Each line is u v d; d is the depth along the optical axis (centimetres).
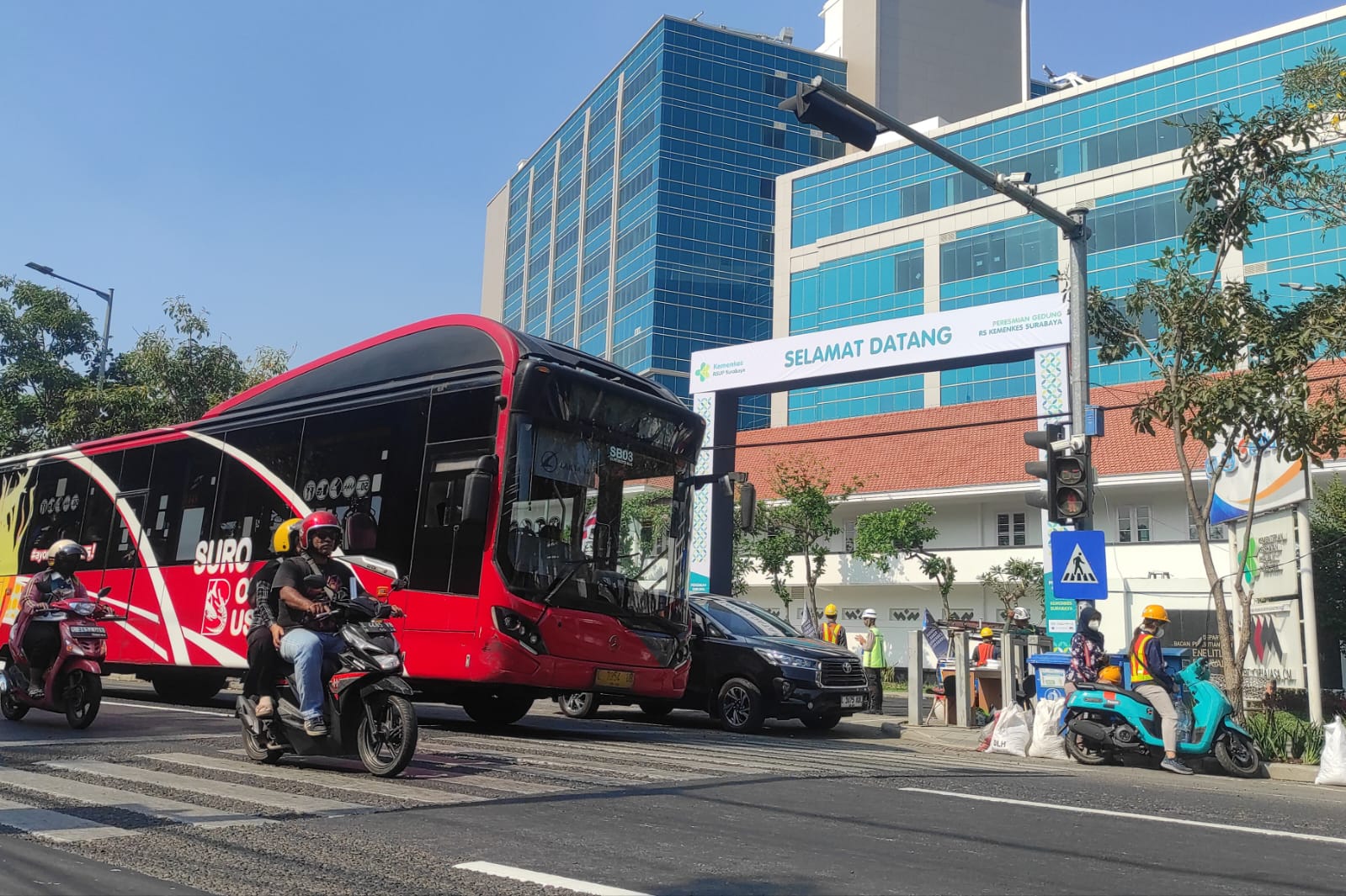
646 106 7769
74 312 2970
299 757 798
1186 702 1145
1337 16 4891
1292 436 1302
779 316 6706
